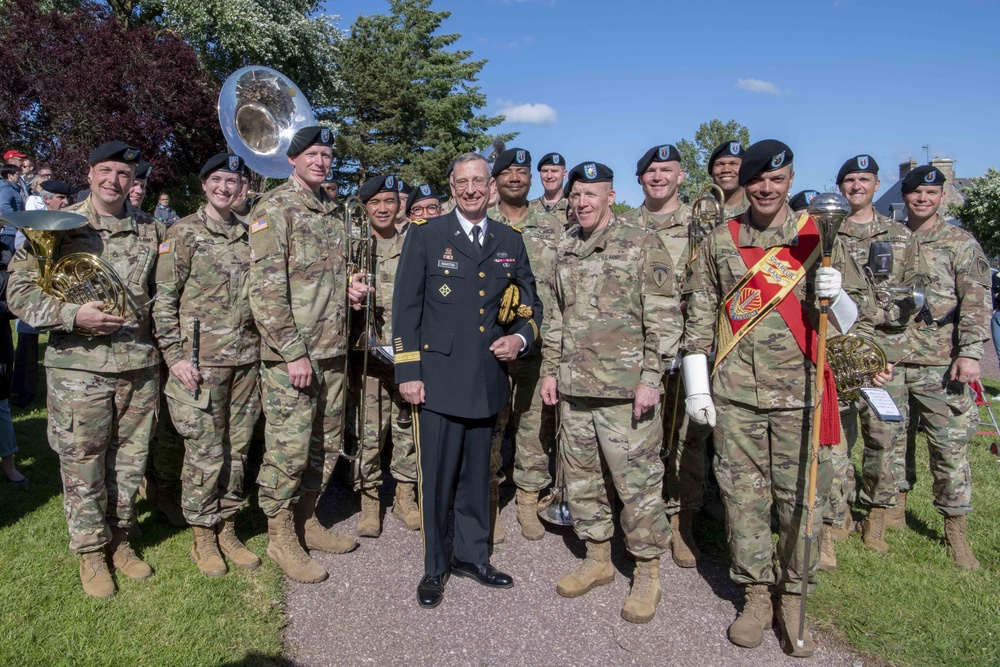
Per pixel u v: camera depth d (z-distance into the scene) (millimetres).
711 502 4855
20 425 6145
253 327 4016
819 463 3166
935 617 3514
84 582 3486
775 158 3064
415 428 3705
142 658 3014
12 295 3350
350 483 4750
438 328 3637
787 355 3160
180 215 17016
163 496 4289
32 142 15852
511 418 4555
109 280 3365
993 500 5090
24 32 15375
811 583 3234
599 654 3207
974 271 4145
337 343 3883
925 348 4238
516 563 4012
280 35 20531
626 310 3490
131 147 3494
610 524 3727
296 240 3705
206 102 16688
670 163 4473
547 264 4637
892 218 4723
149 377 3660
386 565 3945
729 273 3279
